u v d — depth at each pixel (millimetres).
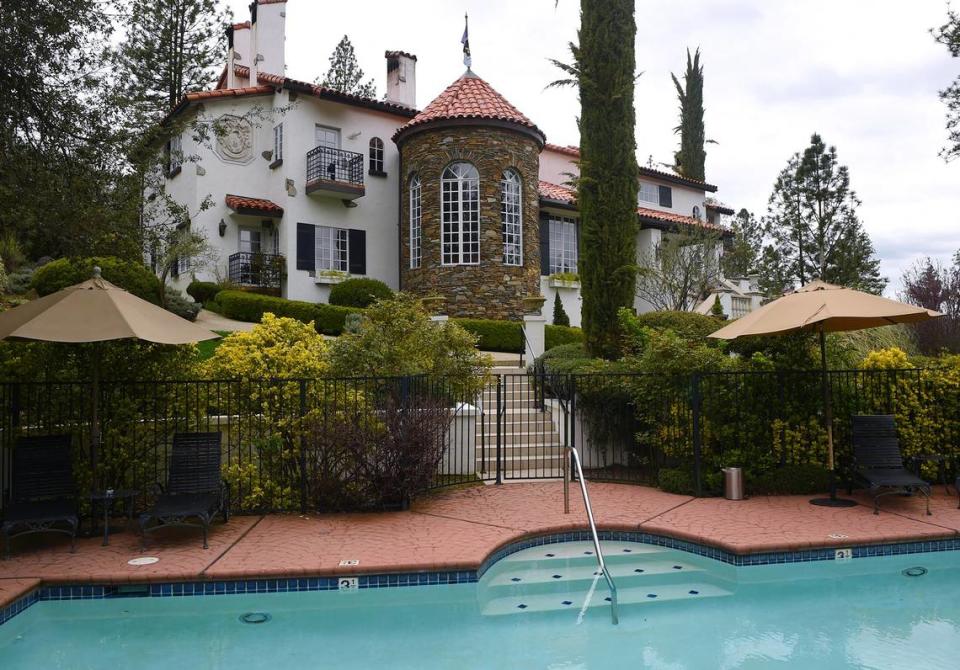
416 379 9547
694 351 10133
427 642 5320
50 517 6750
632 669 4793
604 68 15258
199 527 7664
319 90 22562
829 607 6082
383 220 24453
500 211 21750
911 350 15914
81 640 5340
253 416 8570
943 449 9945
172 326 7285
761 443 9727
